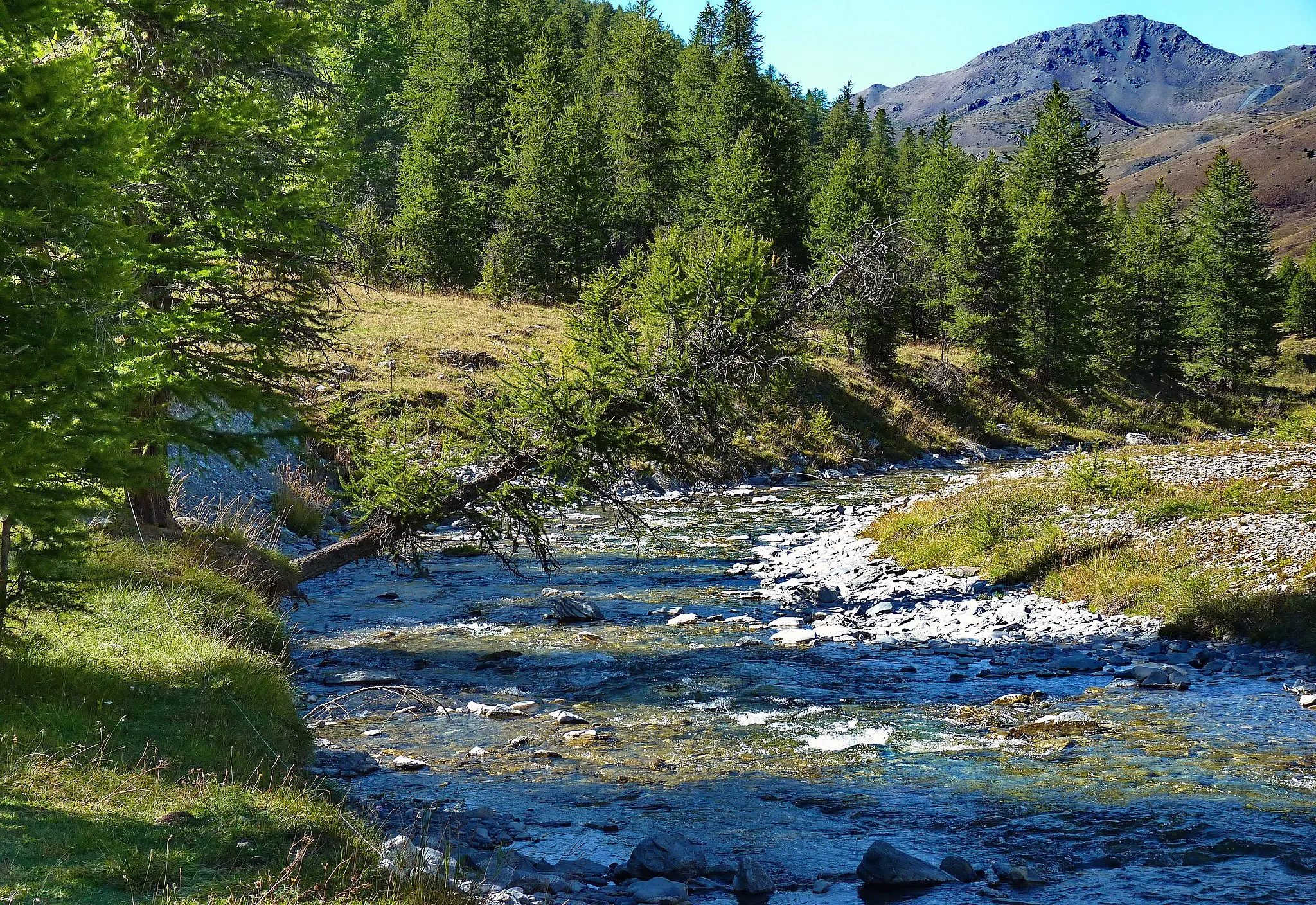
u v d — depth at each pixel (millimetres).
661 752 10711
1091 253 78438
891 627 17266
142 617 12219
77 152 7574
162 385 13391
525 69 76625
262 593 16188
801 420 46250
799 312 16578
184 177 14086
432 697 12867
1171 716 11562
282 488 26156
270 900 5504
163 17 14109
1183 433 70812
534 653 15375
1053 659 14500
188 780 7484
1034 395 66812
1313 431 30203
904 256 16906
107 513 14578
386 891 6016
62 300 7613
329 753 10297
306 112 16094
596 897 6902
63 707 8398
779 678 13953
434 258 57781
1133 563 18109
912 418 53938
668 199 71312
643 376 16062
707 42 94562
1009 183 82438
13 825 6090
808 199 78875
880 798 9180
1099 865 7547
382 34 67000
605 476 16703
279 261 15555
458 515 16875
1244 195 88125
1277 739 10539
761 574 22688
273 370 15461
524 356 16656
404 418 18000
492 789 9461
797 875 7500
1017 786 9367
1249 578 16094
